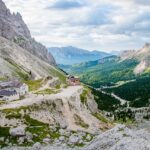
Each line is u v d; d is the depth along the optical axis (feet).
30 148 404.98
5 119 475.72
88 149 295.07
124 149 249.96
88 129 524.52
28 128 470.39
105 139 295.69
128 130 307.99
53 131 483.10
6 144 427.33
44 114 519.60
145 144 252.01
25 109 511.81
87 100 652.48
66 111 555.28
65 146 424.87
